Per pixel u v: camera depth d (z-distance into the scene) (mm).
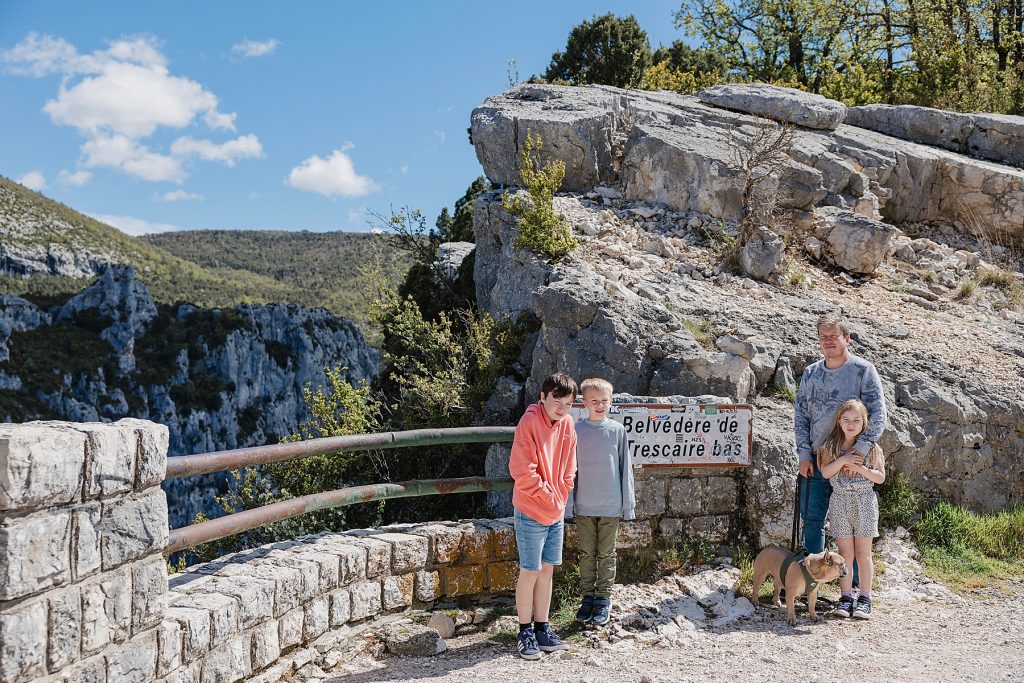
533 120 12727
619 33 24891
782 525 6391
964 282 11539
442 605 5426
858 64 25719
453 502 8672
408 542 5242
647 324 8383
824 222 11797
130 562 3480
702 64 30453
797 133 14133
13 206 162125
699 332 8586
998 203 13508
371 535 5320
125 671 3420
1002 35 24359
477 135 13055
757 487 6402
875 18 27484
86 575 3225
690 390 7867
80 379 98688
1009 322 10633
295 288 193125
